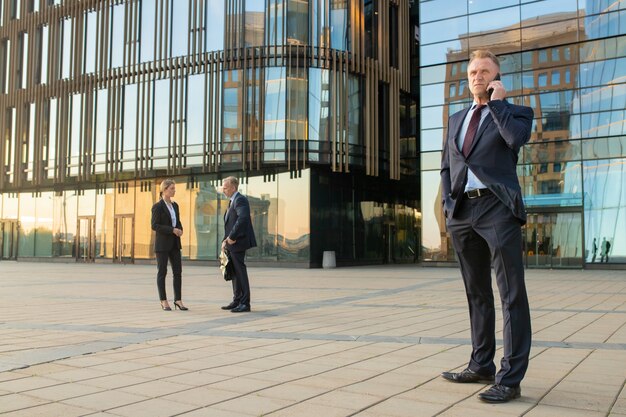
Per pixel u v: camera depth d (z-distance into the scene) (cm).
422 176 2384
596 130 2089
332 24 2480
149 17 2664
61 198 3147
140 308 852
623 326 645
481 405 322
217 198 2625
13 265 2736
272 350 497
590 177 2091
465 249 376
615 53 2075
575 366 428
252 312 794
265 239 2488
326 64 2441
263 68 2427
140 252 2830
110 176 2773
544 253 2141
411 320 704
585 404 323
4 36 3194
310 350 497
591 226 2077
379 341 544
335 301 962
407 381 381
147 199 2825
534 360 451
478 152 359
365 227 2761
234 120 2447
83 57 2855
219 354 478
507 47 2266
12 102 3125
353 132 2498
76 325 656
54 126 2942
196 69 2530
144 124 2631
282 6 2433
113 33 2769
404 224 3119
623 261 2014
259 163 2389
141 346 516
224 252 812
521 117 354
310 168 2427
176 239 834
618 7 2075
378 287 1293
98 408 316
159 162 2580
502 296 349
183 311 809
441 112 2367
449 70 2369
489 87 358
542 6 2212
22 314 769
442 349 501
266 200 2500
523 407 318
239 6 2466
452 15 2380
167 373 406
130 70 2688
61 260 3130
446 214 385
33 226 3266
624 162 2038
